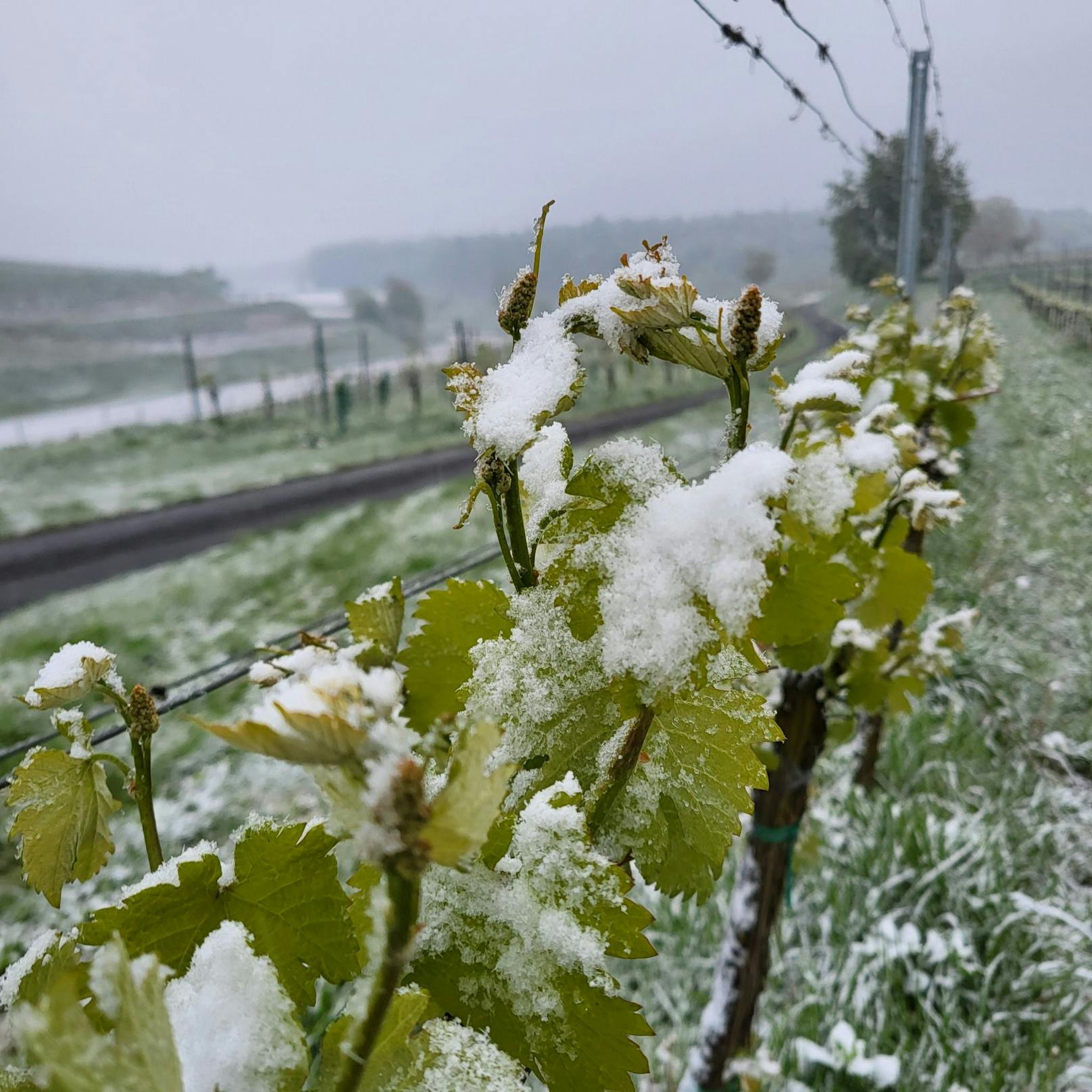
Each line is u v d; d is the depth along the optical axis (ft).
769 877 7.30
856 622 6.93
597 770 1.90
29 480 75.31
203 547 49.60
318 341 100.32
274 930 1.58
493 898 1.67
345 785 1.00
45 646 33.04
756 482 1.87
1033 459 24.66
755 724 2.06
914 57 11.91
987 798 14.34
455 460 71.87
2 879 14.44
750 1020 8.04
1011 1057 9.82
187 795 17.66
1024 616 19.44
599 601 1.86
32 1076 1.30
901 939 11.08
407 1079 1.42
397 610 1.64
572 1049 1.58
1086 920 12.04
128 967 1.12
